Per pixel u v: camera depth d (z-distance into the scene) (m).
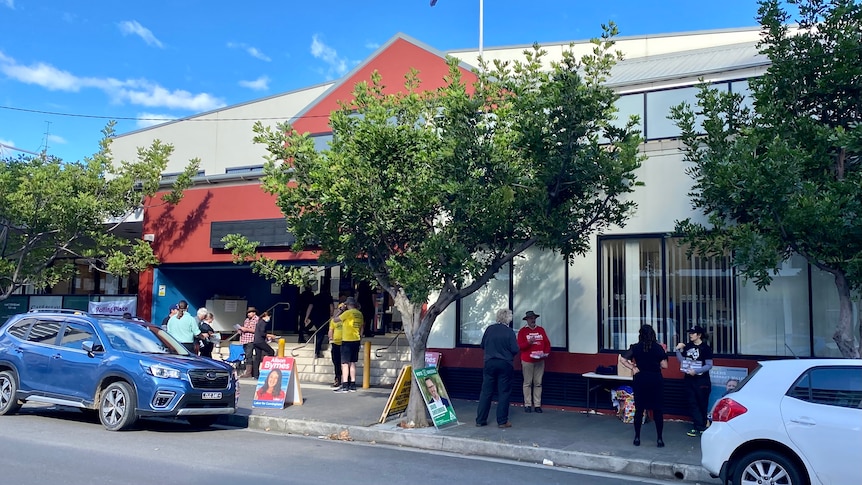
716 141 10.02
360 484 7.92
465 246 10.81
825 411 6.86
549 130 10.22
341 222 11.17
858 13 9.76
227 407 11.57
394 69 18.16
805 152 8.86
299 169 11.89
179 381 10.82
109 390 11.01
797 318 11.72
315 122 18.83
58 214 16.78
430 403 11.24
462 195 10.07
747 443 7.18
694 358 10.81
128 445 9.77
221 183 18.12
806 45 9.96
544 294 13.77
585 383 12.98
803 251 9.16
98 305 19.31
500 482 8.31
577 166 10.22
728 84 13.02
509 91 11.48
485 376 11.52
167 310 19.38
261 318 17.48
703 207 11.39
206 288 20.62
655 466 8.97
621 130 10.62
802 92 9.95
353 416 12.24
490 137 10.69
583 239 11.27
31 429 10.84
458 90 10.41
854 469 6.58
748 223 9.41
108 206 17.69
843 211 8.30
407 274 10.31
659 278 12.77
